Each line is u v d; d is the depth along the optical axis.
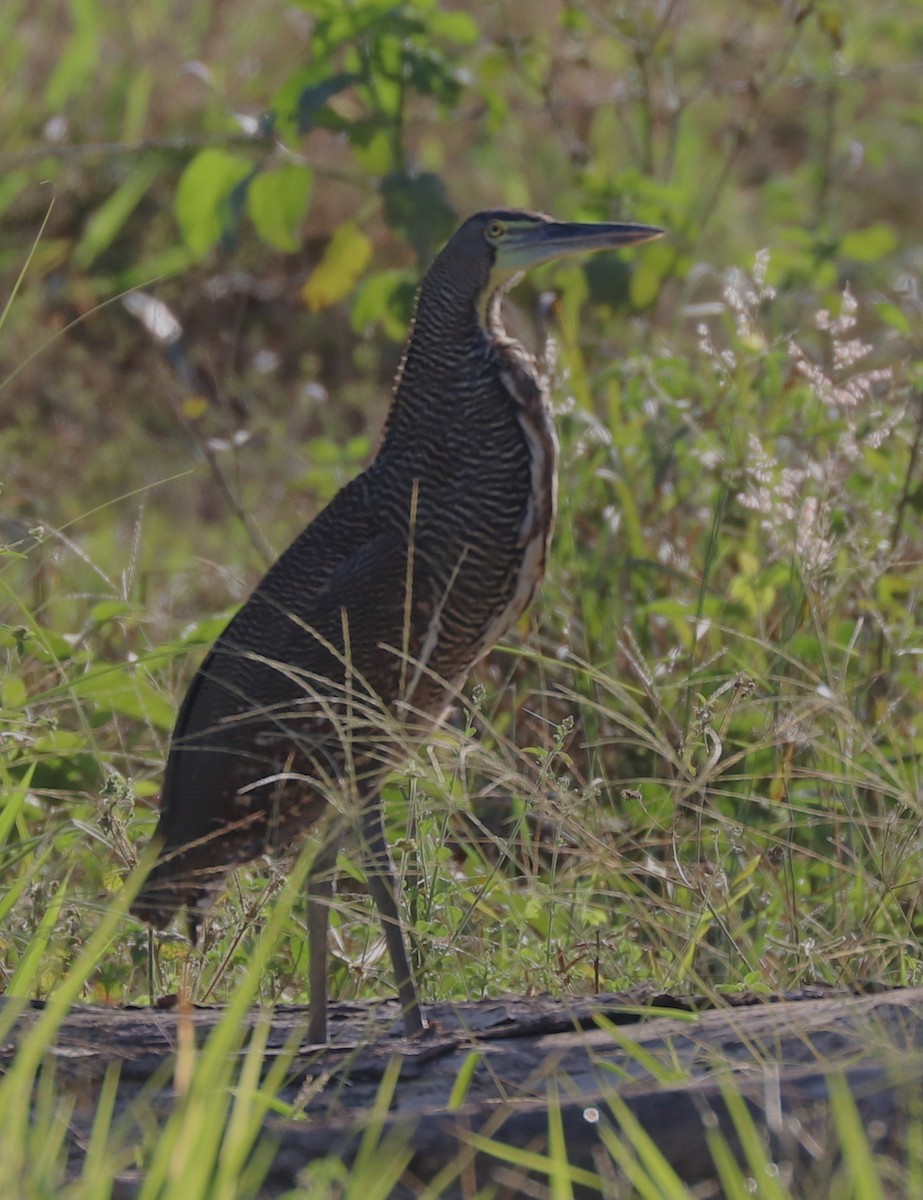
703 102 23.11
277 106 14.41
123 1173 6.34
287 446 16.45
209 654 9.34
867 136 22.95
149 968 8.80
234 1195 5.87
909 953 8.84
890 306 12.62
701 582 11.67
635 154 17.66
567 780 9.15
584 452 12.62
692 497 12.98
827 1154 6.18
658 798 10.27
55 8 22.91
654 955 9.12
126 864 9.09
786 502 11.34
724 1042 7.07
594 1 22.02
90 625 11.20
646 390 13.27
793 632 10.72
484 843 10.73
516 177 20.61
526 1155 6.10
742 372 12.19
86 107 21.12
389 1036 7.88
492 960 9.10
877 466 11.95
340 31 14.25
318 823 8.66
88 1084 7.11
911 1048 6.73
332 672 9.06
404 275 14.07
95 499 16.36
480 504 9.27
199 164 14.20
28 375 17.27
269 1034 7.85
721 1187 6.37
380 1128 6.51
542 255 9.46
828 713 10.28
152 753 11.53
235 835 9.05
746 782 10.27
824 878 10.32
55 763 10.15
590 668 10.04
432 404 9.38
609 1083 6.91
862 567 11.06
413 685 9.15
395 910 8.16
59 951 8.78
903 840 9.06
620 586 12.20
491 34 21.92
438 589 9.21
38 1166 5.69
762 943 9.20
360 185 14.66
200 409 13.76
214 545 15.56
